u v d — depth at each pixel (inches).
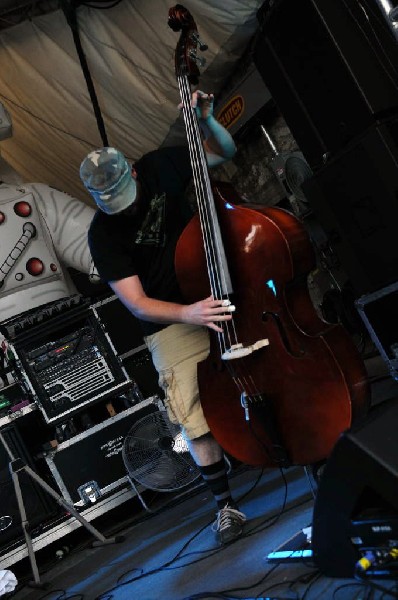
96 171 100.7
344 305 208.2
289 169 213.9
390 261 118.0
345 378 88.4
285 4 124.3
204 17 206.1
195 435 111.5
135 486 176.2
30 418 188.5
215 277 97.0
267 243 93.6
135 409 181.2
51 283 199.2
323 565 70.3
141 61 222.1
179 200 111.7
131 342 190.9
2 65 229.6
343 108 123.1
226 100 236.2
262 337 94.0
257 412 94.3
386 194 114.2
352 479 62.1
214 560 100.9
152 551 129.6
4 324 179.3
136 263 111.9
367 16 119.1
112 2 207.3
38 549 171.0
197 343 114.8
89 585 128.2
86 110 240.1
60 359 180.1
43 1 212.5
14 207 198.5
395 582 62.4
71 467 177.2
